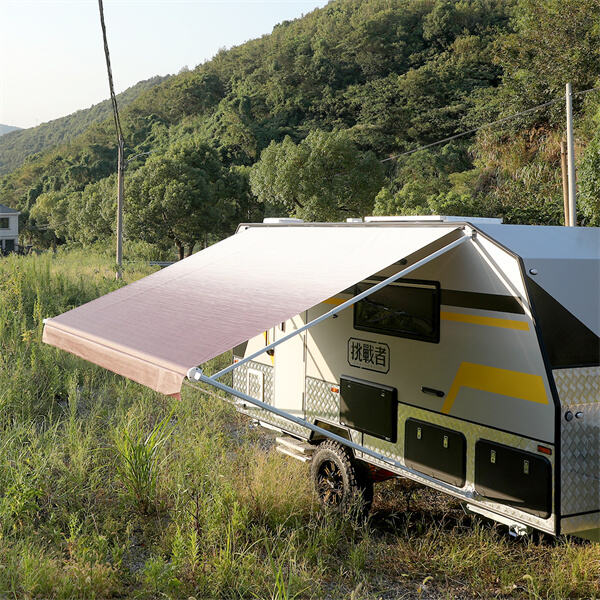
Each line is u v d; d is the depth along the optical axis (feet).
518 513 15.26
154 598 14.71
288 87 379.55
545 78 99.96
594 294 15.75
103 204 166.81
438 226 17.58
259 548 17.37
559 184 82.69
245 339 15.01
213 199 159.94
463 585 15.69
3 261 55.83
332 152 133.80
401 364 18.60
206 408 29.12
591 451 14.89
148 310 20.08
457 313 16.89
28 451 22.00
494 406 15.85
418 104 264.31
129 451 19.42
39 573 14.74
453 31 359.46
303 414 22.68
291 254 21.22
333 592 15.08
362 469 19.63
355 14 451.12
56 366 32.40
